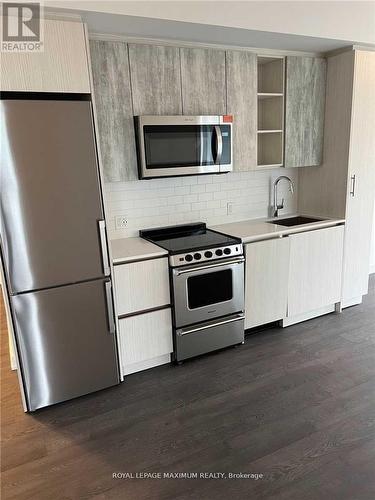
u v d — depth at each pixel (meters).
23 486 1.89
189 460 2.01
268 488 1.82
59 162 2.24
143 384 2.72
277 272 3.27
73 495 1.83
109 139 2.67
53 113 2.17
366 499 1.74
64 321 2.44
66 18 2.19
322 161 3.72
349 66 3.29
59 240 2.33
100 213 2.43
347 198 3.54
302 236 3.34
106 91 2.59
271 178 3.85
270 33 2.71
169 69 2.78
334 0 2.88
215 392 2.59
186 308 2.87
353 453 2.01
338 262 3.64
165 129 2.77
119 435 2.22
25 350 2.36
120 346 2.71
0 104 2.04
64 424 2.34
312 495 1.77
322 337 3.30
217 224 3.63
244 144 3.21
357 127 3.42
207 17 2.44
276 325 3.55
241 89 3.10
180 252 2.77
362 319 3.63
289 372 2.79
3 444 2.18
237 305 3.09
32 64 2.10
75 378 2.55
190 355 2.97
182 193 3.38
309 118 3.52
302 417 2.30
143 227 3.26
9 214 2.17
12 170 2.13
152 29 2.50
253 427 2.23
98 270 2.49
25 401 2.44
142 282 2.70
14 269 2.24
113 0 2.16
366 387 2.57
